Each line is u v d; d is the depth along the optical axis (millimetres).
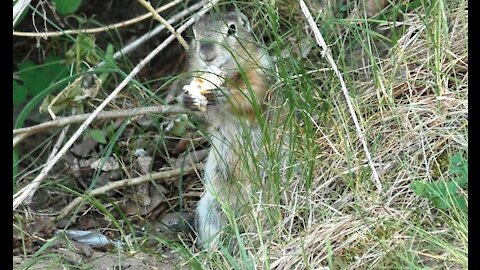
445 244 6863
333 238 7320
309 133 8445
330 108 8703
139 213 9727
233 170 8625
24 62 11531
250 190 8352
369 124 8555
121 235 9031
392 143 8328
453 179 7629
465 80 8617
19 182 10148
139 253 8352
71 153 10484
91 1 12594
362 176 8094
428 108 8438
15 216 9219
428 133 8180
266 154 8539
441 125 8242
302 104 8703
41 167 9867
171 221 9695
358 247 7203
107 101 8977
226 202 8266
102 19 12555
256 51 9281
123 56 10508
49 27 12125
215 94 8883
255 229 8008
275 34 8812
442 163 8008
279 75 8930
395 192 7820
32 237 8938
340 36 9125
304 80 8812
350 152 8359
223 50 9008
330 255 6863
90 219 9609
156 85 11688
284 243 7594
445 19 8750
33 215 9375
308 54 9703
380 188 7875
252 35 9320
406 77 8828
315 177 8312
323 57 9062
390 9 9805
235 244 8016
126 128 10531
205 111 8953
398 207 7668
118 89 9031
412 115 8484
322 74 9336
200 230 9062
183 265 7742
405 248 7004
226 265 7555
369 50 8938
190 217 9672
